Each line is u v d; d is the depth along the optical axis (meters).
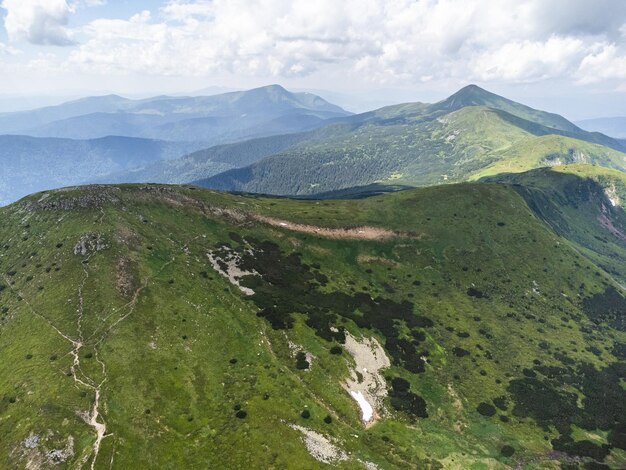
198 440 71.75
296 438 74.81
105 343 87.31
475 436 88.75
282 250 149.88
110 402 74.38
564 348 126.88
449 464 78.69
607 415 99.19
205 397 80.69
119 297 100.94
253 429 74.75
